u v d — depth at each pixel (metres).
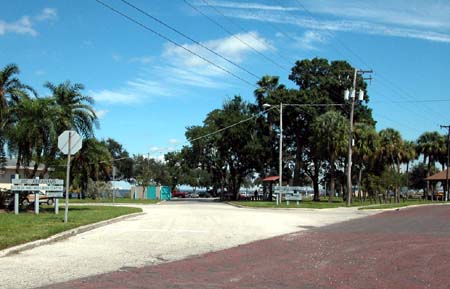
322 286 8.99
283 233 18.89
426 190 94.25
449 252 13.57
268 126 66.19
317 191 70.50
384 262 11.78
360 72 48.22
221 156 70.81
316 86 65.62
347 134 54.62
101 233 17.31
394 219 28.33
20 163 29.98
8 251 12.20
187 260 11.84
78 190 59.50
